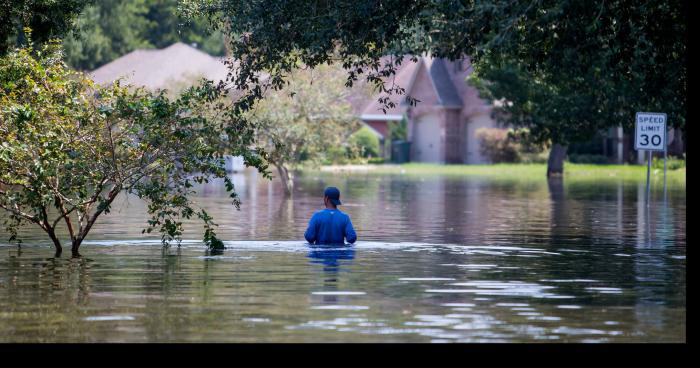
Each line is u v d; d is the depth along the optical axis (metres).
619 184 100.56
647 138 58.44
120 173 35.56
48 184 34.84
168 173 36.19
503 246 39.31
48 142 33.75
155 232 44.47
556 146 125.69
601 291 26.95
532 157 167.38
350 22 38.34
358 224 50.47
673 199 74.19
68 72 35.94
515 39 35.72
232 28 41.16
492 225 50.19
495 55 39.47
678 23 37.38
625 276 30.11
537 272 30.92
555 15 33.16
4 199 36.50
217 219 53.09
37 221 36.00
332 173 130.38
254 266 31.81
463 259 34.47
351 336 20.69
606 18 34.75
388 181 107.06
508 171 142.62
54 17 54.16
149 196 36.16
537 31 36.72
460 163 178.12
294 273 30.19
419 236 43.59
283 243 39.41
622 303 24.94
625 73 42.91
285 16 39.84
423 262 33.38
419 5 37.16
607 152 160.25
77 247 36.00
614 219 54.59
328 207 38.47
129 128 35.00
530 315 23.12
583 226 49.81
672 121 70.69
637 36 37.00
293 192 82.38
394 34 39.28
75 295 25.75
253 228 47.34
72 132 35.00
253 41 41.03
